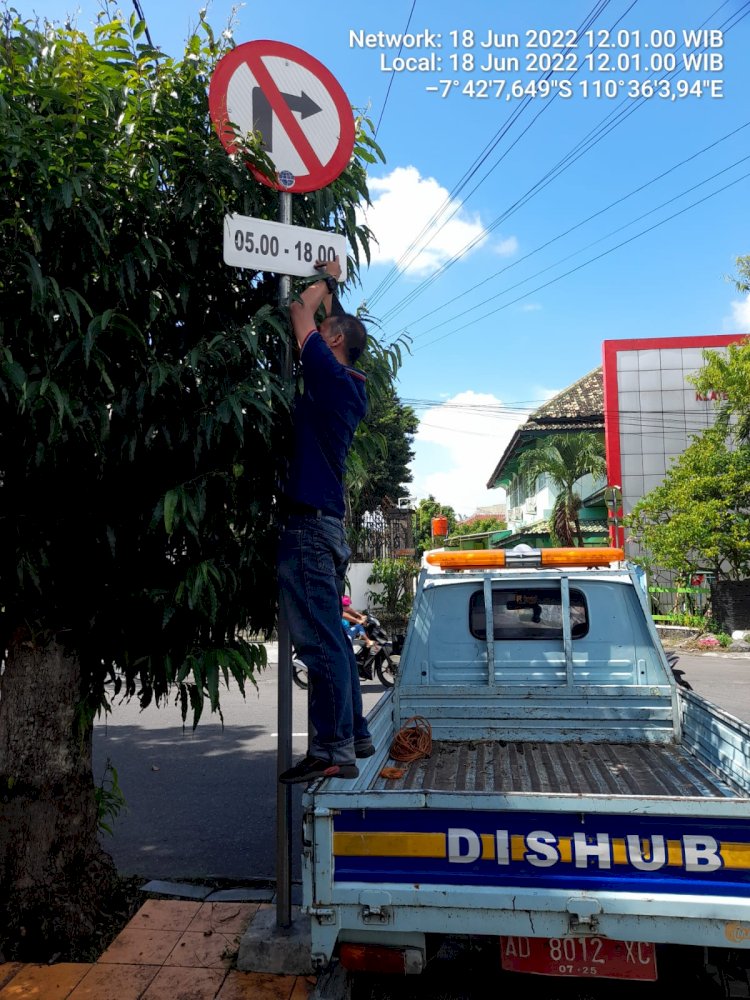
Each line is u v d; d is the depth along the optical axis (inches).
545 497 1198.3
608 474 900.0
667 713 174.9
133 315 125.3
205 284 134.0
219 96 125.3
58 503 130.2
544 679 180.2
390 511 982.4
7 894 137.9
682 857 99.7
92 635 134.5
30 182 111.0
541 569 184.2
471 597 185.5
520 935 102.0
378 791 104.7
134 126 124.3
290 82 131.6
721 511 685.9
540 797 101.6
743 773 134.5
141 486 129.3
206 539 128.7
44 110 118.9
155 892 165.3
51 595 133.8
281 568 114.5
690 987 128.5
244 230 125.8
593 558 181.0
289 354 128.1
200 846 212.5
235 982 128.6
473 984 132.6
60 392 104.9
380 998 130.0
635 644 178.4
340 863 105.7
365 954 105.7
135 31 125.8
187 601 125.6
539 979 134.7
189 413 120.7
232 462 124.1
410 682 183.8
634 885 100.2
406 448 991.0
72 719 142.6
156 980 129.1
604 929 100.2
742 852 98.6
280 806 137.0
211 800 253.9
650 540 720.3
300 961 131.2
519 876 102.5
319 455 115.1
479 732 179.5
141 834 222.4
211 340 123.7
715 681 471.5
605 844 101.3
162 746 323.6
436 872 104.0
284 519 116.3
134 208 120.3
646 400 897.5
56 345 113.3
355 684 121.6
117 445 121.4
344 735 111.8
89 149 116.1
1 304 111.7
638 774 151.1
